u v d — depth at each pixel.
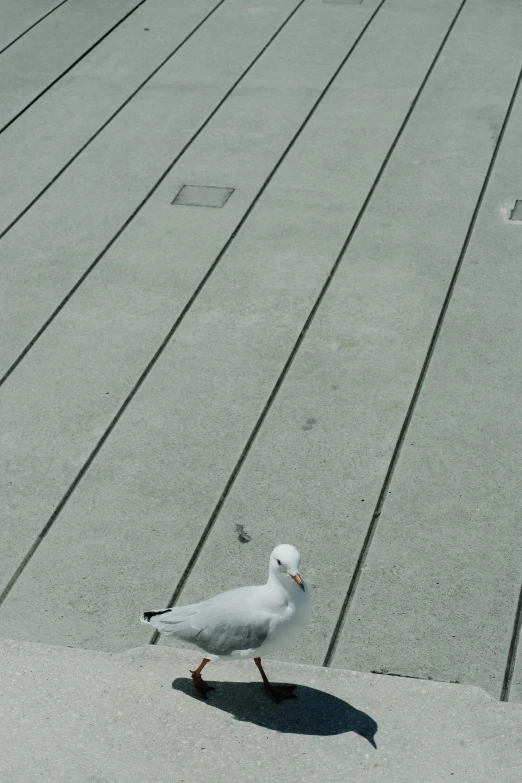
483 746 3.53
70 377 4.71
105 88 6.48
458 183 5.52
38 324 4.94
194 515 4.23
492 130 5.83
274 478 4.32
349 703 3.65
